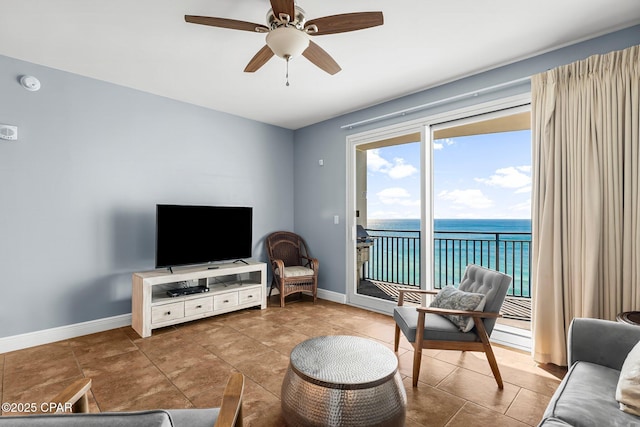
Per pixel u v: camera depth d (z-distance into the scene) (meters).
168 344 2.89
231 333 3.17
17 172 2.78
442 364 2.52
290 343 2.93
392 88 3.45
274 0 1.69
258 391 2.12
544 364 2.53
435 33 2.41
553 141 2.51
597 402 1.26
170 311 3.21
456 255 4.79
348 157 4.27
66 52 2.69
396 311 2.60
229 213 3.93
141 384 2.20
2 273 2.71
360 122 4.08
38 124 2.88
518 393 2.11
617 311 2.25
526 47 2.60
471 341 2.19
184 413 1.20
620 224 2.25
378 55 2.73
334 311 3.94
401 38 2.48
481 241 4.61
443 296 2.45
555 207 2.47
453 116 3.25
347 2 2.06
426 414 1.88
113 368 2.42
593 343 1.62
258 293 3.98
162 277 3.18
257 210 4.58
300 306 4.17
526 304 4.05
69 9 2.12
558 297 2.44
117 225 3.32
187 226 3.54
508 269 4.46
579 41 2.50
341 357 1.83
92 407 1.93
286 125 4.85
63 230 3.01
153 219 3.57
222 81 3.27
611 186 2.27
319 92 3.56
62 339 2.97
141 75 3.13
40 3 2.06
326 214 4.56
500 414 1.88
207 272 3.53
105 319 3.23
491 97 2.99
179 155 3.79
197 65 2.93
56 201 2.97
